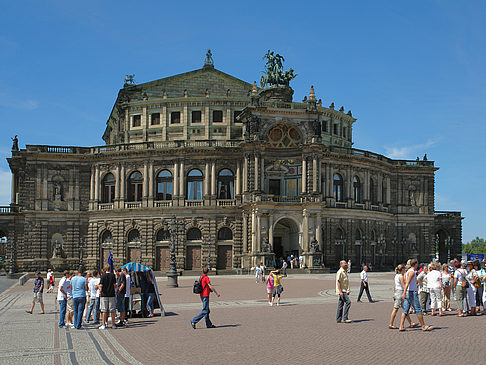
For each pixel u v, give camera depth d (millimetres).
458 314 33031
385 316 32719
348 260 100125
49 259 98188
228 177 96875
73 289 29547
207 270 29094
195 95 109625
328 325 29094
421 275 34531
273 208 90688
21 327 30250
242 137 103625
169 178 97375
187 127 104375
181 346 23500
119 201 97750
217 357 21047
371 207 105562
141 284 34125
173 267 61094
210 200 95312
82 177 100812
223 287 60062
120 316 30125
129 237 97438
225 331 27516
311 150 93438
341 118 114562
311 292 52469
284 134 97000
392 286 59406
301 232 92188
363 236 103125
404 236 111875
